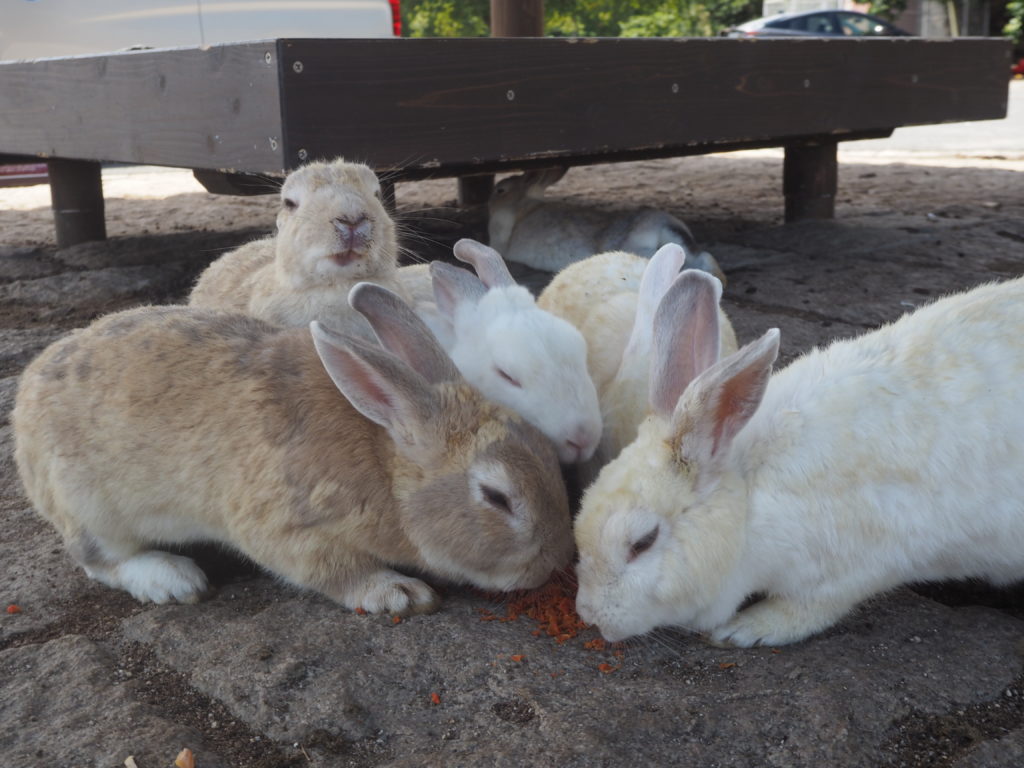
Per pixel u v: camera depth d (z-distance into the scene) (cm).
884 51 139
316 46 86
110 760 45
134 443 60
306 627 56
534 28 183
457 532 57
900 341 59
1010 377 55
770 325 109
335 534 58
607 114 110
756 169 255
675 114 117
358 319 84
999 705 49
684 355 57
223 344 62
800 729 46
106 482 60
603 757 44
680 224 137
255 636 55
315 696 49
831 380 57
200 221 188
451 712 49
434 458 57
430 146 95
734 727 46
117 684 51
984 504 54
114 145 111
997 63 155
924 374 56
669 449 54
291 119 86
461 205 196
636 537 52
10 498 74
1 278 142
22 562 65
